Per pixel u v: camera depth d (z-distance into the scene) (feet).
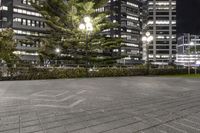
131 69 79.05
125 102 22.26
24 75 53.52
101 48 80.94
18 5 288.10
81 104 20.84
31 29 295.28
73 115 16.37
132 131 12.67
